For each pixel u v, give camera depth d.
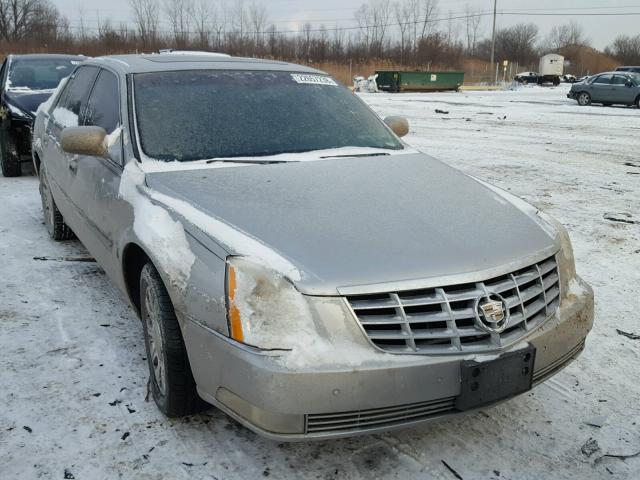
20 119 7.59
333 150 3.44
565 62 81.44
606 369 3.34
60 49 47.53
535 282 2.54
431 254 2.36
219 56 4.19
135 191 2.96
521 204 3.12
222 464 2.50
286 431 2.14
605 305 4.19
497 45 85.62
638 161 10.16
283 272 2.22
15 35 61.53
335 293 2.18
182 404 2.67
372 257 2.31
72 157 3.96
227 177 2.96
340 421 2.16
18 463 2.47
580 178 8.60
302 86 3.90
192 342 2.37
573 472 2.50
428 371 2.19
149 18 56.09
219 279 2.27
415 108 22.19
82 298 4.08
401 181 3.08
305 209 2.64
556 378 3.24
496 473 2.49
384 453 2.59
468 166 9.48
